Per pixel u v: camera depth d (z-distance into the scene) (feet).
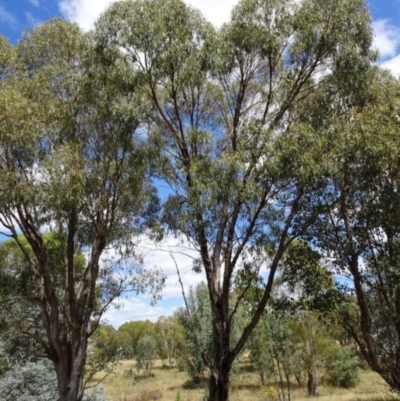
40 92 44.88
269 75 42.88
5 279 51.21
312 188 40.14
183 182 43.70
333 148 37.47
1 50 45.75
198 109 46.06
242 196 37.37
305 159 35.73
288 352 79.10
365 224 41.16
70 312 45.73
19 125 39.50
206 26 40.19
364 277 42.01
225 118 45.78
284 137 37.45
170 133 45.47
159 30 38.45
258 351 84.84
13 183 39.47
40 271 48.75
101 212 46.62
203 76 40.45
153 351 173.88
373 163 37.37
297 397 89.30
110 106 42.45
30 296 49.26
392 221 39.52
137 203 48.16
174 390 115.75
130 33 38.83
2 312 48.96
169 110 45.80
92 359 65.92
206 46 39.96
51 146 44.04
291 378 113.70
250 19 40.52
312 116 41.34
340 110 42.34
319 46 39.52
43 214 44.98
